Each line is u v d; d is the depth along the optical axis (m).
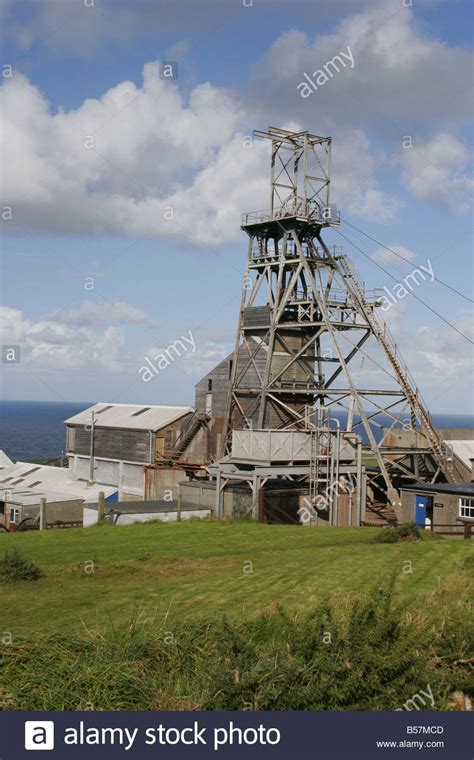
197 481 56.19
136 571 26.56
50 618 19.58
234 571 26.52
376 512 54.84
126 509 46.59
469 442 58.28
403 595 20.70
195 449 63.22
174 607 20.59
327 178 57.47
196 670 14.70
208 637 15.88
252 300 59.66
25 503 54.66
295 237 56.53
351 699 13.79
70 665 14.73
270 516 46.16
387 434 58.41
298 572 25.44
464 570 24.44
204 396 63.41
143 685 14.15
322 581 23.64
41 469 77.12
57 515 55.72
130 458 67.31
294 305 59.22
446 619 16.73
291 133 57.97
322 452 48.84
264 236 59.41
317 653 14.58
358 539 35.75
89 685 14.15
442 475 56.50
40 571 25.97
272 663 14.24
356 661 14.12
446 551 29.61
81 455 73.12
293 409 58.03
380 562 27.14
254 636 16.17
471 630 16.00
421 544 31.95
